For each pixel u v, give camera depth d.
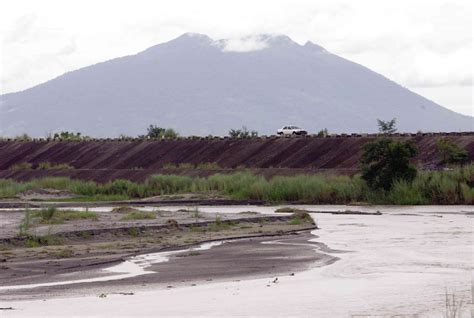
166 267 36.22
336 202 87.88
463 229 54.06
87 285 31.12
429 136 108.25
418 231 52.81
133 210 69.44
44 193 105.56
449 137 106.62
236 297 28.19
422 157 102.56
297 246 44.59
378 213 70.88
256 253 41.31
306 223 59.34
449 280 31.34
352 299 27.56
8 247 43.94
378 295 28.27
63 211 63.34
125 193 103.88
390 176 87.00
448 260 37.41
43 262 38.03
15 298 28.36
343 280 31.78
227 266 36.38
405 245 44.28
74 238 48.09
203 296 28.44
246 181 98.38
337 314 25.16
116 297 28.41
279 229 54.94
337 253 40.75
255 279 32.41
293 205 85.81
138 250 43.28
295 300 27.48
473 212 71.06
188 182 102.94
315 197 89.19
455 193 83.06
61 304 27.09
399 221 61.94
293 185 91.38
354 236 50.09
